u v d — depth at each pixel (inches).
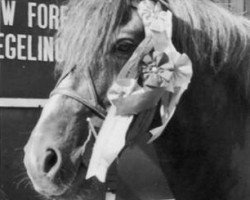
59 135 72.6
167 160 83.7
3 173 121.6
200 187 83.7
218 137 82.0
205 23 78.5
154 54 72.7
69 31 74.2
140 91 72.7
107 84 73.0
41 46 124.6
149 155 130.3
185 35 76.7
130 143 76.1
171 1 77.3
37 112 125.0
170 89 73.0
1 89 121.3
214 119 81.2
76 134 73.1
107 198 117.9
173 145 81.7
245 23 83.0
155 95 72.9
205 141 81.6
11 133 122.5
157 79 72.6
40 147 72.5
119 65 72.8
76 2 75.0
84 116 73.2
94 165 71.6
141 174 131.3
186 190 84.0
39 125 73.4
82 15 73.6
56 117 72.9
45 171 72.4
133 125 73.9
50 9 124.6
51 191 73.5
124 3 73.1
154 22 73.0
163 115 73.5
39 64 124.6
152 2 74.8
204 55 78.2
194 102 79.6
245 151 84.4
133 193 133.8
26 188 120.6
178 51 76.7
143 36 73.5
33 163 72.2
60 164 72.2
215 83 80.4
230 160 83.4
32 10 123.5
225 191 84.0
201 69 78.8
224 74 80.8
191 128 80.7
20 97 123.2
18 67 122.9
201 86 79.4
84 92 73.0
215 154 82.5
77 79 73.4
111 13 72.5
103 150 71.8
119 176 128.6
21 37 122.9
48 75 125.3
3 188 121.2
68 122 72.9
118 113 72.5
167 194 131.5
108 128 72.4
